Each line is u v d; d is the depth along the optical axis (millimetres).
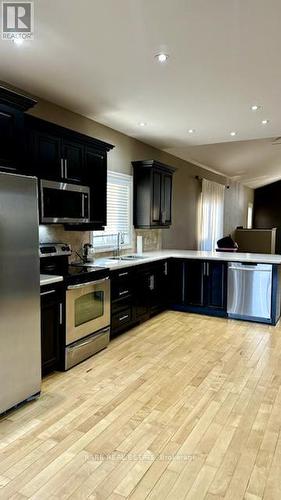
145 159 5750
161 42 2498
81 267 3645
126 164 5207
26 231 2490
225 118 4367
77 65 2871
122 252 5168
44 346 2939
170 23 2256
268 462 1967
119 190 5086
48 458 1989
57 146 3354
